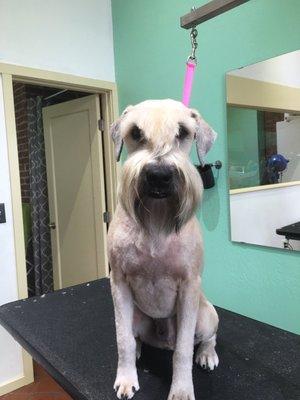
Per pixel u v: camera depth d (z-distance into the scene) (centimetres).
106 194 280
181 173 90
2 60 215
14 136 220
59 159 314
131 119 98
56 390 225
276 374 113
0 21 214
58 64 240
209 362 115
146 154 90
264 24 172
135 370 105
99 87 260
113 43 269
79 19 250
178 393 94
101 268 283
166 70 228
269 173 176
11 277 224
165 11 223
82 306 173
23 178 369
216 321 117
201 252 103
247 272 195
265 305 188
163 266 97
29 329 148
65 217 316
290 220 169
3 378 224
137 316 116
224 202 201
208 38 199
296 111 161
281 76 166
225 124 196
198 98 209
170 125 91
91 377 110
